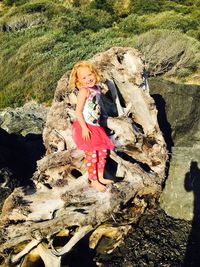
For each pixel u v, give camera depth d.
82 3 15.45
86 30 11.34
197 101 4.36
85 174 2.73
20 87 7.95
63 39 9.88
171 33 8.24
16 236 2.61
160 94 4.41
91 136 2.40
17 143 4.56
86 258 2.93
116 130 3.02
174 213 3.27
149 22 11.40
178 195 3.30
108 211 2.60
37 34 10.68
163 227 3.17
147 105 3.41
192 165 3.38
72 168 2.82
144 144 3.08
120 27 11.55
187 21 11.14
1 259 2.77
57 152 2.92
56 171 2.81
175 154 3.49
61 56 8.42
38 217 2.64
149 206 3.22
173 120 4.27
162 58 7.87
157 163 3.06
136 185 2.76
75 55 8.40
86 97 2.37
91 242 2.96
